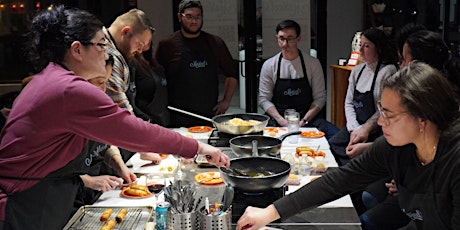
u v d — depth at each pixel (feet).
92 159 7.84
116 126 6.07
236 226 6.50
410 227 6.43
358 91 13.32
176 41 14.83
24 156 6.08
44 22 6.15
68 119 5.98
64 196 6.60
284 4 18.90
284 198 6.48
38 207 6.30
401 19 18.65
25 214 6.20
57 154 6.28
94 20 6.29
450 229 5.62
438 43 10.23
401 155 5.93
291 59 15.03
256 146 8.42
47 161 6.24
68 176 6.68
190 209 6.37
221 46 15.25
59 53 6.17
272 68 15.25
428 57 10.17
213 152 6.86
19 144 6.06
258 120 11.34
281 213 6.37
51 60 6.22
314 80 15.05
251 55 19.15
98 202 7.56
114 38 10.31
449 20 18.43
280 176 6.69
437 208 5.57
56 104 5.91
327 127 14.30
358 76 13.50
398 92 5.23
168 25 18.70
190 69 14.82
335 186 6.50
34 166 6.17
